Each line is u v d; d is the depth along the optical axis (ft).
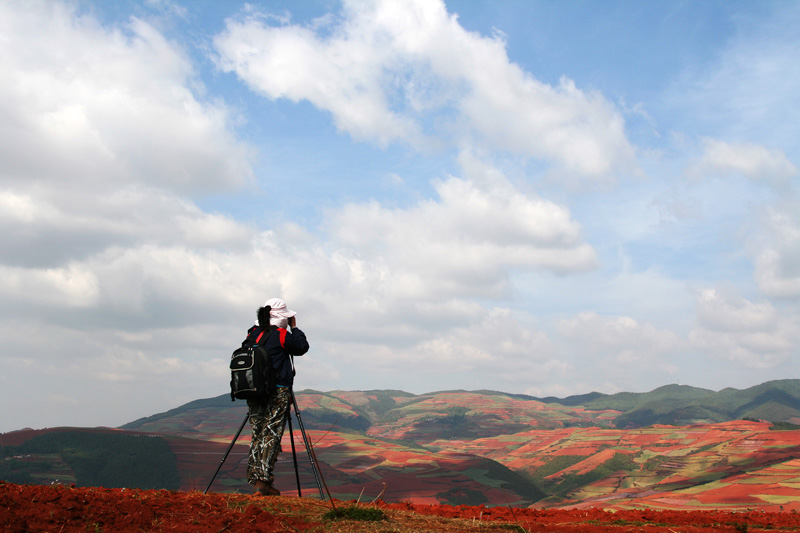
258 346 25.03
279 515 20.07
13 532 15.97
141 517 18.51
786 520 32.17
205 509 20.27
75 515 18.10
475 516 28.30
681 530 26.17
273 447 24.84
